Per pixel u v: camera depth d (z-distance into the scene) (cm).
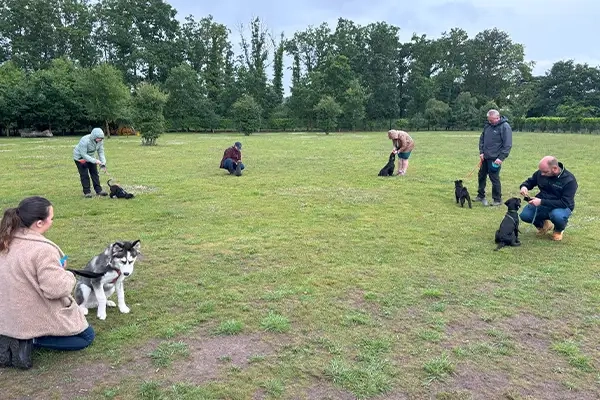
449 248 645
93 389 311
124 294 477
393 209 894
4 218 338
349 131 5544
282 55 6294
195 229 742
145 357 354
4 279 328
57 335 344
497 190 936
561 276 536
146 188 1119
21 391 308
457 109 5853
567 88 7356
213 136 3962
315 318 422
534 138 3397
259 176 1331
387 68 6119
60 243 665
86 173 1009
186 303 455
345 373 330
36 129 4281
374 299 466
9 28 5412
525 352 369
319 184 1187
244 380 323
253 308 443
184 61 5625
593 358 360
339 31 6256
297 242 667
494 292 488
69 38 5694
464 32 6769
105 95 3800
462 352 363
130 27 5722
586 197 1020
